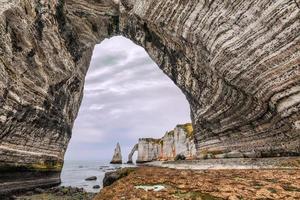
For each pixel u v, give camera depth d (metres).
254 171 11.60
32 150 27.09
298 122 13.86
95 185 35.00
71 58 33.06
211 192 8.00
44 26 26.78
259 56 15.82
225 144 24.80
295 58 13.51
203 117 28.08
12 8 21.56
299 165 11.56
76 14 32.31
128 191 9.26
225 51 18.97
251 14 16.30
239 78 18.11
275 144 16.62
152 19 27.70
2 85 19.89
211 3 20.16
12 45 21.69
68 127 37.25
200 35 21.98
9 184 22.84
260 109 17.16
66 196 23.86
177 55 29.02
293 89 13.83
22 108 23.22
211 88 24.19
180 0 23.45
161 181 10.68
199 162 22.12
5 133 21.59
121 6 31.42
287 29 13.83
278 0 14.23
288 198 6.76
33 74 24.84
